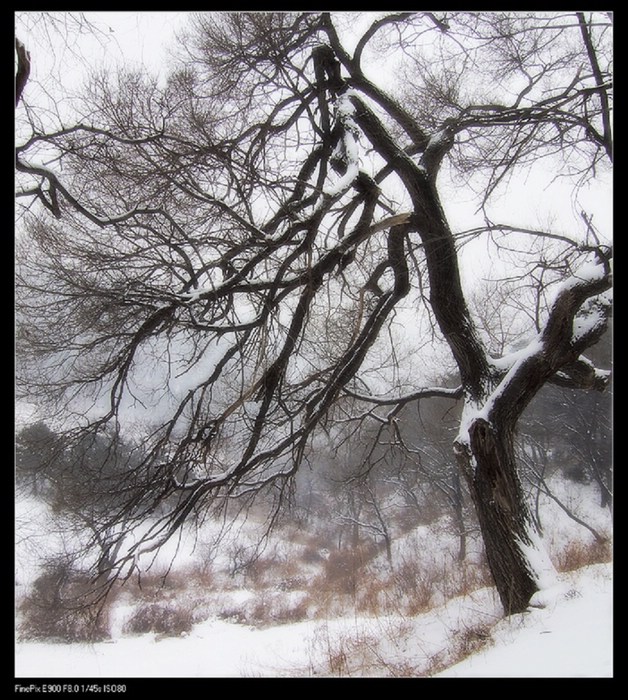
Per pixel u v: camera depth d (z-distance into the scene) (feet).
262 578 82.64
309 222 24.41
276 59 29.53
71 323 25.80
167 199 26.30
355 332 28.27
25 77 18.74
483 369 28.96
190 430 27.55
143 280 25.22
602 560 37.09
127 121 24.03
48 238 25.39
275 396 30.01
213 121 29.48
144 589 72.43
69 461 30.12
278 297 26.09
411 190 30.17
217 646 51.57
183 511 28.84
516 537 25.12
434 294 30.04
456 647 24.43
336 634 41.60
